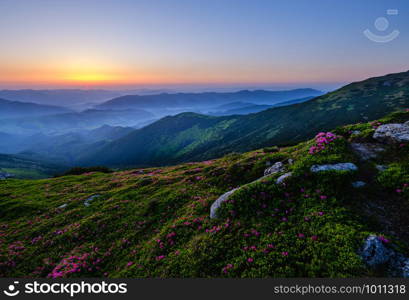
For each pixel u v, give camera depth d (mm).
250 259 11781
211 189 25203
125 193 33094
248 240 13539
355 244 10602
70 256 18984
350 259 10000
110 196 33375
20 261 19703
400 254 9695
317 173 16359
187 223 18172
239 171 26047
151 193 30531
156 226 20891
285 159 22359
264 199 16328
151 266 14523
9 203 36500
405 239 10633
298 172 17141
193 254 13859
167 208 23766
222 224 15844
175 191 27891
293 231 12961
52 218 28422
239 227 14945
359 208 13102
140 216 23672
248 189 17422
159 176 41188
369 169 16172
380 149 18391
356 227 11609
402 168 14617
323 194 14805
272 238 12914
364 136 20969
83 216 27188
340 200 13820
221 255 13062
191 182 30359
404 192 13000
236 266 11773
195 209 20812
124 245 19281
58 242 21938
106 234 21844
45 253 20500
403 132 18078
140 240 19406
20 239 24078
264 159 25562
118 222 23594
